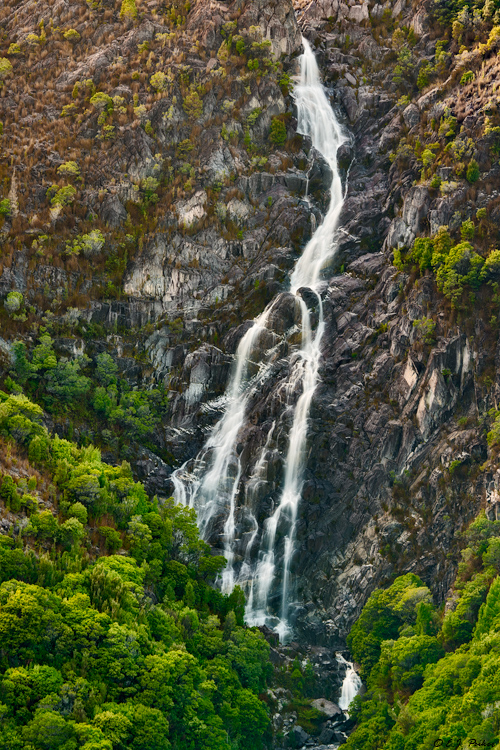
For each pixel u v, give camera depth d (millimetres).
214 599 150750
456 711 124000
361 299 185875
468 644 136500
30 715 109938
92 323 185250
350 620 162125
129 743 113812
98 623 119750
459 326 168375
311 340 186000
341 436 173000
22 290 180625
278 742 142125
